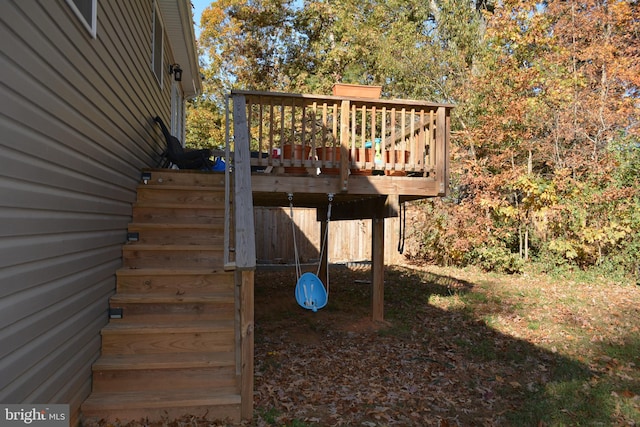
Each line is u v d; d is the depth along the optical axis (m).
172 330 3.50
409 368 4.38
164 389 3.28
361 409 3.47
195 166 6.49
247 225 3.07
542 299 7.48
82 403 3.01
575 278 9.25
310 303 5.00
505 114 10.16
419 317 6.30
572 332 5.62
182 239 4.51
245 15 17.73
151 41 6.19
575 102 9.75
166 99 7.96
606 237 9.03
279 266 11.32
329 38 17.33
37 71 2.33
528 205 9.82
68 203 2.79
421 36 13.17
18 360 2.12
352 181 5.16
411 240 12.39
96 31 3.40
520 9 10.65
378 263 5.92
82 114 3.06
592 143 9.87
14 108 2.07
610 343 5.18
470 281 9.29
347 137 5.02
